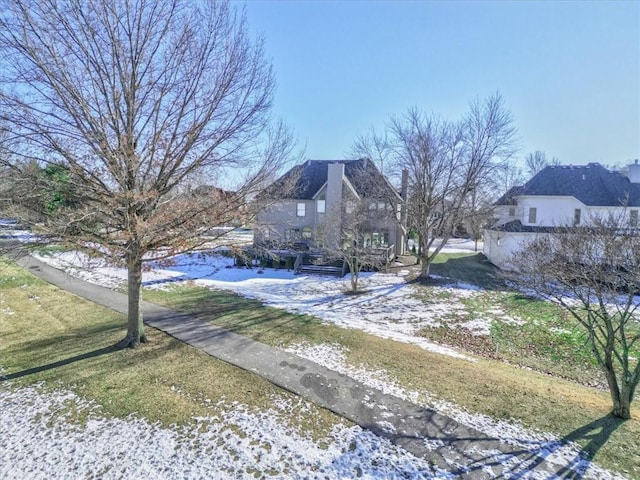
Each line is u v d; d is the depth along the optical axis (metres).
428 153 18.77
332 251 17.88
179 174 8.09
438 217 20.12
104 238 7.53
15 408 6.13
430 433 5.66
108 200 6.90
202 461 4.92
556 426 5.90
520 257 10.91
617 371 9.13
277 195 8.82
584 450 5.27
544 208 23.64
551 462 5.00
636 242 6.25
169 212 7.45
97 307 12.53
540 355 10.25
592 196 22.92
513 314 13.79
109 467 4.77
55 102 6.64
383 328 11.82
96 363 7.96
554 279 7.64
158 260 8.27
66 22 6.58
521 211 24.38
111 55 7.03
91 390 6.77
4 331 10.08
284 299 15.16
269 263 22.84
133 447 5.18
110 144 7.05
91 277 17.20
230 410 6.20
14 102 6.40
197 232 8.02
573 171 24.94
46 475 4.62
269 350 8.95
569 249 7.11
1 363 7.93
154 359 8.23
